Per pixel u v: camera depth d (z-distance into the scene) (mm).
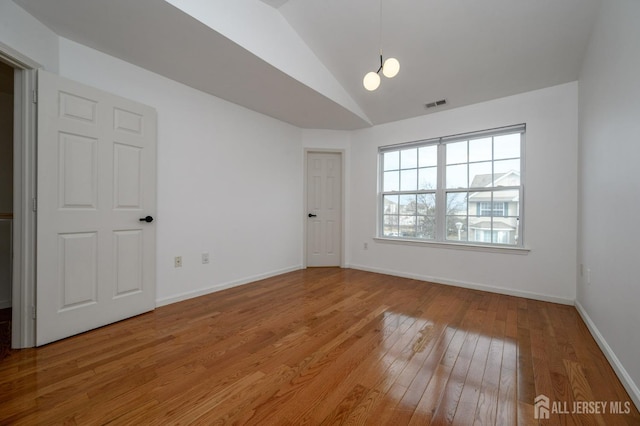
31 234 1826
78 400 1319
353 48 2809
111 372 1551
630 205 1460
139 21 1868
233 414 1240
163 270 2670
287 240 4070
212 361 1678
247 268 3488
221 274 3184
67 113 1933
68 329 1959
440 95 3244
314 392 1396
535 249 2902
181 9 1765
